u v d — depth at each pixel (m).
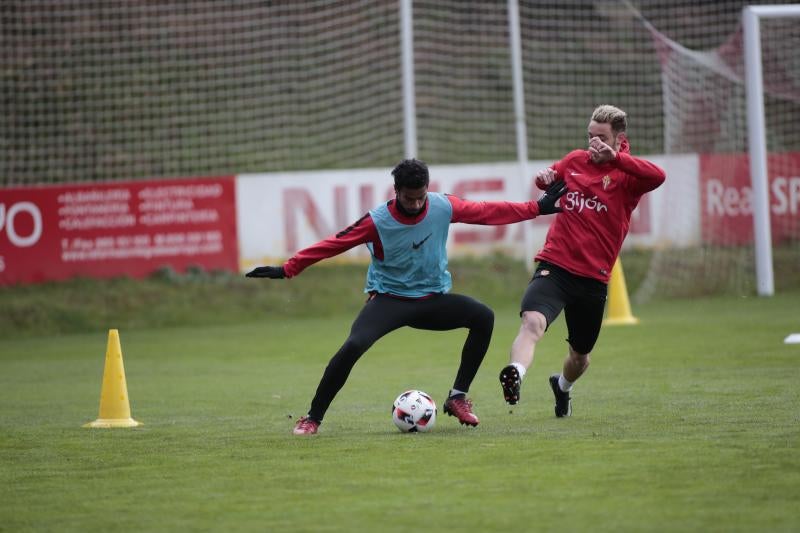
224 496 19.53
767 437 23.62
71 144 76.19
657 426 25.77
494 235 68.69
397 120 84.31
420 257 25.52
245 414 30.84
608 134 26.41
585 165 26.47
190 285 64.38
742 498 18.17
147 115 77.88
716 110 70.62
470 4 88.38
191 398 34.81
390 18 87.12
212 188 64.44
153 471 22.05
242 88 81.50
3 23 76.81
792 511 17.30
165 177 76.19
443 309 26.11
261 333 56.59
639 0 85.56
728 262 69.12
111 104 77.50
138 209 63.84
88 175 75.56
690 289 67.44
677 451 22.23
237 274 65.19
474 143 83.62
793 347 42.12
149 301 62.78
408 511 18.00
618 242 26.36
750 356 40.03
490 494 19.00
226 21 83.75
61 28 78.25
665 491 18.78
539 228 68.81
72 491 20.36
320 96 83.81
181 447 24.83
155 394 36.06
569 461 21.58
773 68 73.19
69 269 63.34
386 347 48.34
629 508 17.70
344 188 64.94
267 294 65.56
